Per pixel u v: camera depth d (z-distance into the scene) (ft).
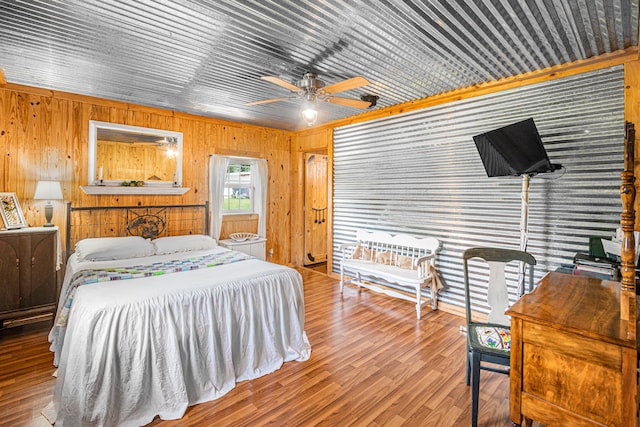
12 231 10.02
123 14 6.98
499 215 11.10
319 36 7.99
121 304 6.58
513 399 5.27
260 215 17.78
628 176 4.73
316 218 21.13
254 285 8.43
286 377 8.07
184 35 7.95
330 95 10.07
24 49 8.71
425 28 7.59
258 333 8.34
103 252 10.91
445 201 12.53
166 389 6.70
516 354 5.21
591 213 9.27
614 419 4.34
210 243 13.70
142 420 6.41
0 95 11.04
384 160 14.64
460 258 12.18
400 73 10.32
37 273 10.34
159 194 14.40
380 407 6.93
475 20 7.13
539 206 10.22
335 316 12.08
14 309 9.97
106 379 6.14
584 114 9.33
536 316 4.91
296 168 19.83
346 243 15.66
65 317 7.82
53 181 11.57
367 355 9.18
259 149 18.16
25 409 6.67
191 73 10.41
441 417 6.62
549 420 4.91
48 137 11.91
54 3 6.58
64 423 5.95
